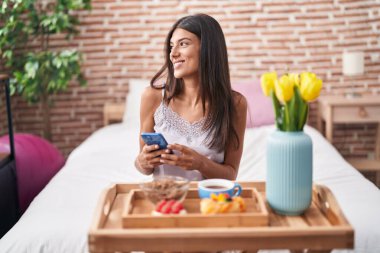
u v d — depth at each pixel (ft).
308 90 4.24
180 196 4.50
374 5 13.35
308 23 13.55
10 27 12.16
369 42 13.51
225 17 13.62
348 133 13.98
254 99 12.28
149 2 13.64
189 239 3.91
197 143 5.97
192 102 6.06
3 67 13.21
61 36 13.67
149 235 3.91
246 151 9.87
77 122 14.24
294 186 4.38
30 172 9.75
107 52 13.88
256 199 4.69
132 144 10.53
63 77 12.55
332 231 3.92
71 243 5.97
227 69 5.90
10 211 8.81
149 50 13.85
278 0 13.50
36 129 14.11
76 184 7.98
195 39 5.68
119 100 14.10
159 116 6.13
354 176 8.21
